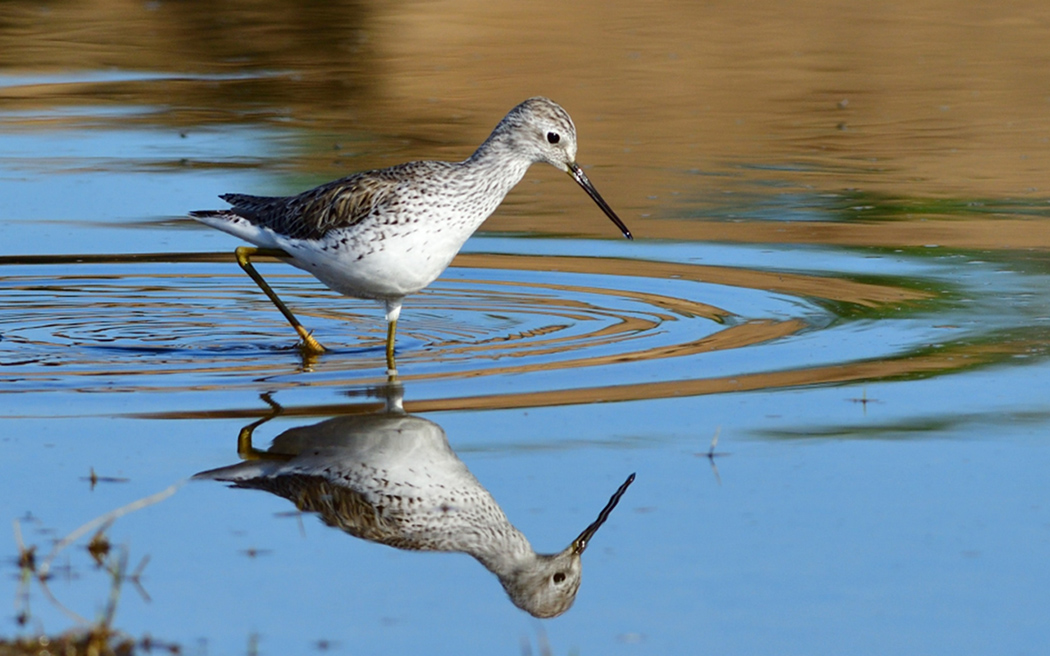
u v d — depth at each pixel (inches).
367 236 431.8
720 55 1078.4
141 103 920.9
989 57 1061.8
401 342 469.1
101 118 876.0
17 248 608.4
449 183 435.2
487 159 444.8
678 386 406.9
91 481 329.1
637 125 866.1
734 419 377.4
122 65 1041.5
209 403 389.1
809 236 625.3
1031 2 1277.1
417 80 987.3
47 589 276.5
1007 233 625.0
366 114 882.8
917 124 862.5
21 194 693.3
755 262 581.9
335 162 743.7
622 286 547.2
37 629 259.8
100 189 703.7
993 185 716.7
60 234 631.2
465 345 462.0
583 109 906.1
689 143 820.0
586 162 778.8
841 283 545.0
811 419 377.4
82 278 563.8
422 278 442.6
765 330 474.6
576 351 449.4
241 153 773.9
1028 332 466.3
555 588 281.4
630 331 477.1
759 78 999.0
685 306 512.7
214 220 470.3
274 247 462.9
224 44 1116.5
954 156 780.6
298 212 448.5
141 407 384.8
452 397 396.8
